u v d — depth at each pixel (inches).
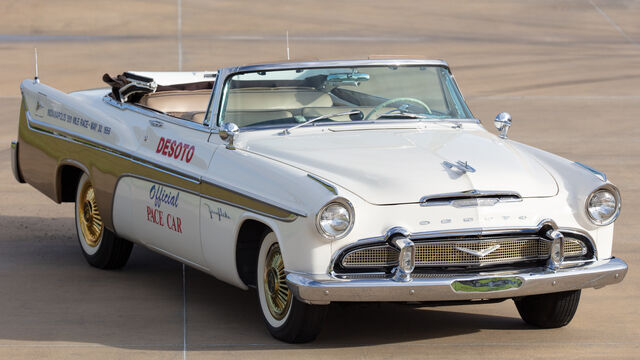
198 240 457.7
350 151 433.7
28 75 1453.0
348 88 493.7
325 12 2257.6
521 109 1243.8
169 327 444.1
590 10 2388.0
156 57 1660.9
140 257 593.6
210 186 444.1
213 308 477.7
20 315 462.3
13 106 1196.5
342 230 385.4
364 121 483.2
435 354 406.0
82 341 421.7
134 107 536.4
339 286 381.7
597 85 1470.2
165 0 2362.2
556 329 446.9
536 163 437.7
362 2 2411.4
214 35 1930.4
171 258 532.1
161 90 600.7
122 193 516.1
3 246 609.9
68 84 1385.3
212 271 456.8
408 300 387.2
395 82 502.0
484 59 1724.9
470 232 394.0
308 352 406.9
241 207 422.3
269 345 416.2
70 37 1873.8
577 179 424.2
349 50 1763.0
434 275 392.2
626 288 520.7
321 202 382.3
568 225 412.8
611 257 424.5
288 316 409.7
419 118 492.4
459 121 499.2
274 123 475.5
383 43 1868.8
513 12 2346.2
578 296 435.5
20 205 730.2
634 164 905.5
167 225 480.1
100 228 555.5
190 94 597.0
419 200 394.6
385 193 395.5
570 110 1242.6
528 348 415.8
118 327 443.8
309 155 429.1
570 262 413.4
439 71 512.7
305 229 386.9
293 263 393.4
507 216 401.7
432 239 393.1
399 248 384.2
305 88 486.3
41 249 605.3
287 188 401.4
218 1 2379.4
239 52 1733.5
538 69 1626.5
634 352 410.9
